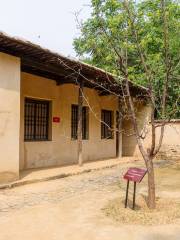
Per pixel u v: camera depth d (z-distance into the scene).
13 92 9.02
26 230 5.29
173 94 11.05
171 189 8.70
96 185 9.31
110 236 5.00
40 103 12.17
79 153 12.35
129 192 8.30
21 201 7.22
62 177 10.49
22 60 9.66
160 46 14.07
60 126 12.95
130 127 17.41
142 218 5.86
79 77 11.70
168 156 16.47
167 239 4.89
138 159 16.19
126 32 7.49
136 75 14.03
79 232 5.19
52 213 6.27
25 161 11.33
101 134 16.11
